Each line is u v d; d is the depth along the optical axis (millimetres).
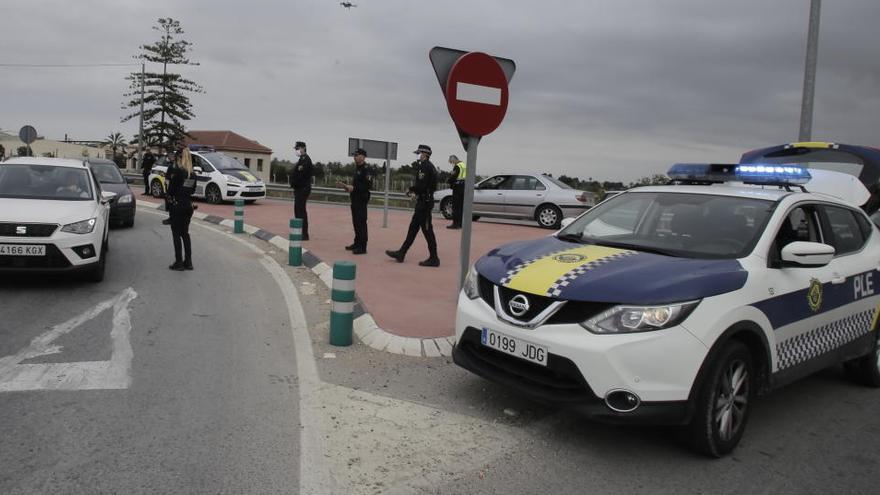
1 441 3645
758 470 3797
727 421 3902
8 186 8328
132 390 4535
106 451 3590
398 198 28719
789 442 4254
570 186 17859
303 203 12656
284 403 4461
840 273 4887
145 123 50562
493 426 4266
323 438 3928
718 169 5531
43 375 4730
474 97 5906
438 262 10062
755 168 5273
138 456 3551
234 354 5504
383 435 4027
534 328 3857
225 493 3219
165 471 3400
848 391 5430
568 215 16938
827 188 8828
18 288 7633
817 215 4984
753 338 4020
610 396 3586
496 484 3492
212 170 20875
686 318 3613
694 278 3797
